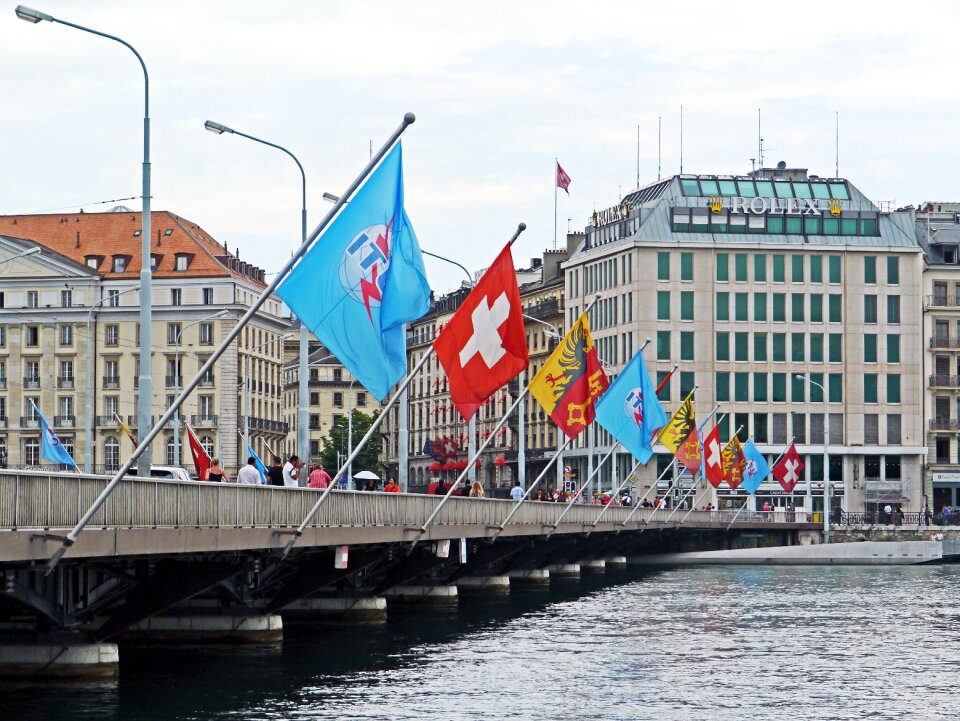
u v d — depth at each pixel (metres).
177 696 52.41
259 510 54.28
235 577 64.44
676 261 197.75
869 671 62.69
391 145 47.88
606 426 96.44
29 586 47.09
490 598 104.31
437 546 78.38
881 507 197.75
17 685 51.88
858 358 199.12
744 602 101.69
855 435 198.00
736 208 199.75
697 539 169.62
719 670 62.69
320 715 49.66
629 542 146.12
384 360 49.25
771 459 197.25
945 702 54.28
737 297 198.50
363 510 65.25
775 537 168.75
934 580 129.00
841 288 199.50
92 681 52.31
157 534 46.19
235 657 62.97
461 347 60.16
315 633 75.19
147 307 59.00
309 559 67.00
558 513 105.25
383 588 82.25
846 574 139.38
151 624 66.44
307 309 47.78
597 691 56.16
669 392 197.12
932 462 199.25
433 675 59.78
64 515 41.56
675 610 93.94
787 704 53.56
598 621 85.25
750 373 198.50
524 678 59.38
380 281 49.03
